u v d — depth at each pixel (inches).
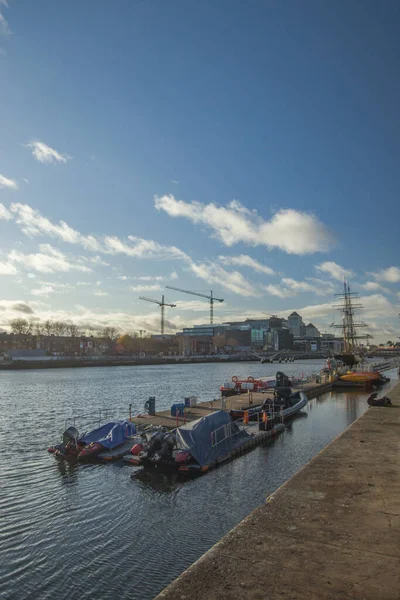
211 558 248.4
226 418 1127.6
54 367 6825.8
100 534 650.2
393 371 5221.5
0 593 502.0
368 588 215.0
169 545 615.8
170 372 5753.0
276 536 279.7
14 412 1921.8
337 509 331.3
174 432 1032.2
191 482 880.9
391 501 349.7
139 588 510.9
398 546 264.4
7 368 6353.3
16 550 601.3
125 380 4092.0
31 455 1087.6
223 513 729.0
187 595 208.5
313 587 215.5
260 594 208.8
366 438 639.1
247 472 953.5
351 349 6392.7
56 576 536.7
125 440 1122.0
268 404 1534.2
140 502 773.9
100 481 880.9
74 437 1082.7
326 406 2074.3
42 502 770.8
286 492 375.2
